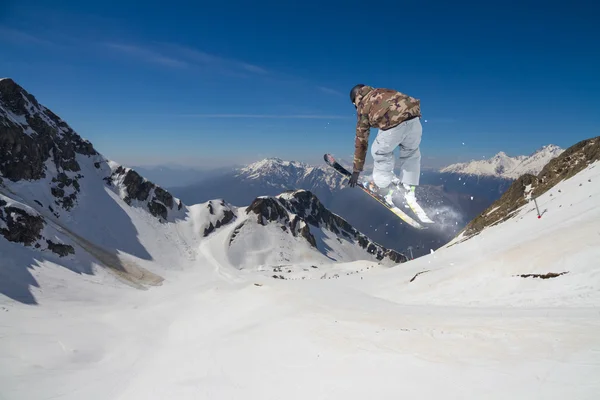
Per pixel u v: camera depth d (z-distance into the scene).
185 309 29.47
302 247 120.56
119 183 100.12
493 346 5.20
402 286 21.41
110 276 54.66
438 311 11.90
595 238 13.77
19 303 30.92
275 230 122.44
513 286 13.86
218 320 19.34
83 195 85.25
